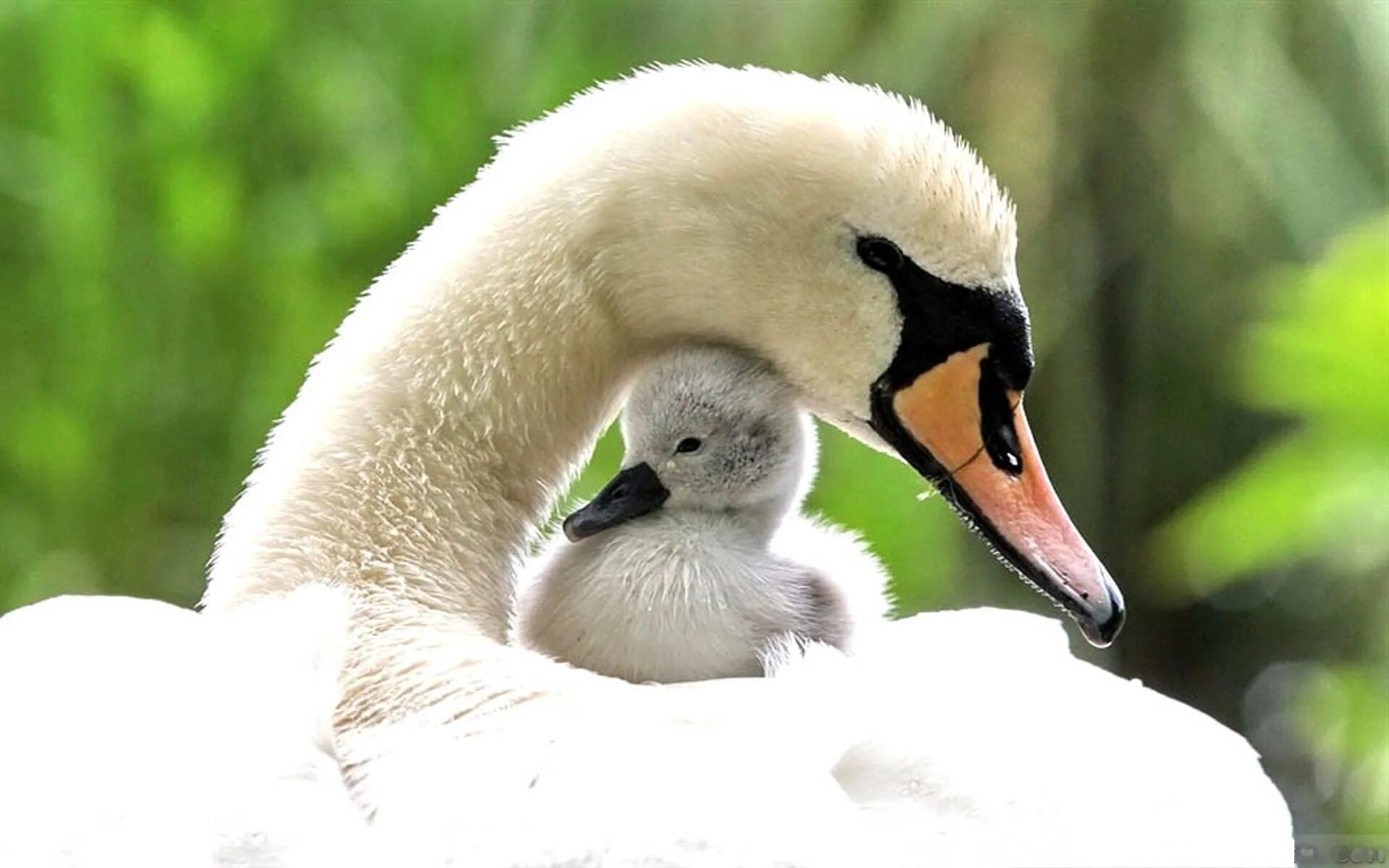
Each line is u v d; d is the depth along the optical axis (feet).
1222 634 31.73
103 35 30.35
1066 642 16.78
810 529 15.26
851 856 11.82
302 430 14.88
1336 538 22.16
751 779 12.07
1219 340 29.71
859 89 14.83
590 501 14.25
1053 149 29.40
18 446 29.94
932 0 29.32
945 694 13.30
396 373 14.78
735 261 14.46
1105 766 13.16
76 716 12.85
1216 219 29.50
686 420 14.14
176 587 30.09
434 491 14.60
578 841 11.76
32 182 30.50
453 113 30.76
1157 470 30.45
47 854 12.13
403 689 13.12
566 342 14.74
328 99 30.58
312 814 12.10
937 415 14.51
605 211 14.58
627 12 30.63
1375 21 29.04
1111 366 30.27
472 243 14.88
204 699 12.74
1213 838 13.26
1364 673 27.25
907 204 14.25
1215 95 29.04
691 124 14.57
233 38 30.53
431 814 12.01
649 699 12.76
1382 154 29.12
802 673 12.99
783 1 29.89
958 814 12.47
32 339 30.37
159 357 30.32
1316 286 18.90
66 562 29.71
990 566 29.76
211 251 30.30
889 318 14.42
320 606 13.48
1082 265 29.76
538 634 14.07
